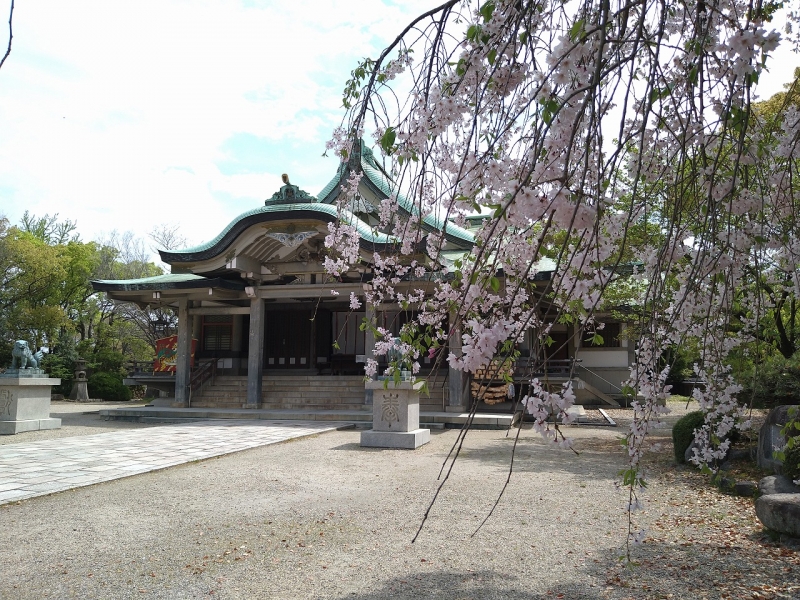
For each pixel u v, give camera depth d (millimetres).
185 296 20469
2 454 10805
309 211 17328
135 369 27984
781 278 4301
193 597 4371
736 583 4523
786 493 6055
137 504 7148
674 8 3293
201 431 14344
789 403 8820
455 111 3188
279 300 21938
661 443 12562
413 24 3496
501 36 3045
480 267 3023
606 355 22641
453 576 4746
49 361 31422
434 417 16359
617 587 4492
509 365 2945
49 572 4875
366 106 3871
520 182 2398
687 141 2963
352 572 4848
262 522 6344
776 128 3805
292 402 19922
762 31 2342
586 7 2988
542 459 10508
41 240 39250
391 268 5496
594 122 2357
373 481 8555
